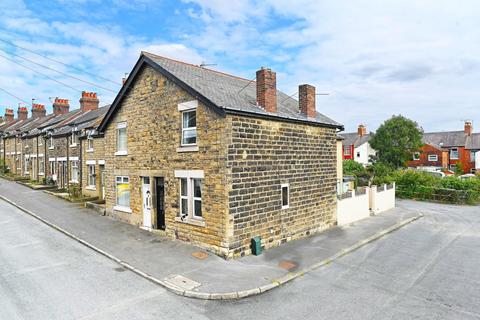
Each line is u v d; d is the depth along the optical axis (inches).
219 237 453.1
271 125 507.8
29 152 1407.5
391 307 318.7
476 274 406.3
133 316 298.8
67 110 1557.6
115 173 667.4
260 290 350.9
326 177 633.6
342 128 678.5
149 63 549.6
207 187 468.4
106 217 688.4
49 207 792.3
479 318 297.4
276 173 514.9
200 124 475.8
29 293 343.3
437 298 338.6
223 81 607.5
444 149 2032.5
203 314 304.2
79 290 351.6
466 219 768.9
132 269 406.6
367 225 673.6
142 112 587.2
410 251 503.2
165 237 539.5
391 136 1831.9
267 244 497.7
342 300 333.7
